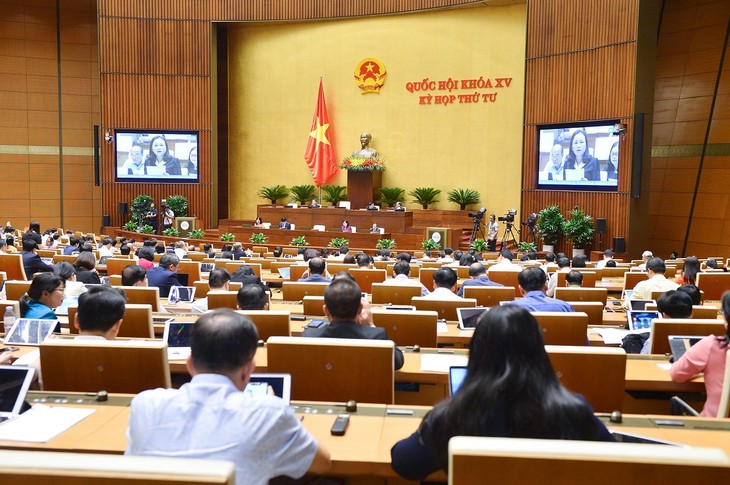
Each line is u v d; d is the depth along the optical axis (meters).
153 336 5.02
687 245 20.70
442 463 2.08
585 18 19.17
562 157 19.86
